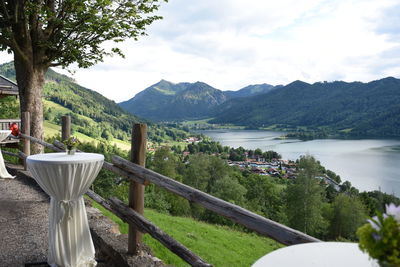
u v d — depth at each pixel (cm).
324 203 5325
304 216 4775
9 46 943
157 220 1686
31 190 640
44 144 674
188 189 238
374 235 86
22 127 805
